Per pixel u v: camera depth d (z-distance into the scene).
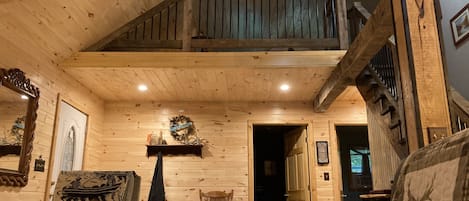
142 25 5.41
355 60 3.96
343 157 8.70
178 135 6.20
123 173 2.97
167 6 5.41
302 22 6.30
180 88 5.64
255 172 9.37
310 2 6.48
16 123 3.82
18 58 3.89
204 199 5.91
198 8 5.91
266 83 5.38
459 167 1.15
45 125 4.40
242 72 4.87
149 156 6.14
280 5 6.66
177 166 6.10
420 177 1.41
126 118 6.31
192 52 4.75
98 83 5.37
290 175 7.09
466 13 4.87
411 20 2.33
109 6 4.48
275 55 4.71
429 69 2.24
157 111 6.34
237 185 6.05
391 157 4.16
